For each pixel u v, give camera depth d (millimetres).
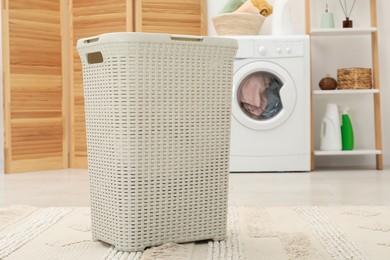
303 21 4223
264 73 3750
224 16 3848
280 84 3754
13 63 3871
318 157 4176
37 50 3982
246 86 3752
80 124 4129
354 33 3992
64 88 4133
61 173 3818
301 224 1956
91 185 1725
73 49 4129
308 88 3713
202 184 1684
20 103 3908
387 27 4203
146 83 1579
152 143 1596
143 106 1577
